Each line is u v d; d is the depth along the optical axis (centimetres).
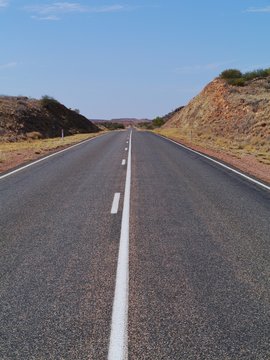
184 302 472
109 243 695
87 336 404
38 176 1507
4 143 4166
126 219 853
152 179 1380
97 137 4512
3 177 1502
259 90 5431
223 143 3438
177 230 771
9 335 410
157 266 587
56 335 407
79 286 522
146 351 376
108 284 527
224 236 732
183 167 1695
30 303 478
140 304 470
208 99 6056
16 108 6134
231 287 513
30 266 596
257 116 4184
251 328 413
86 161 1975
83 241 710
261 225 804
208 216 877
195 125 5578
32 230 786
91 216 884
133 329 414
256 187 1221
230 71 6506
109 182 1332
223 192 1143
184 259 615
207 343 387
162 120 11650
